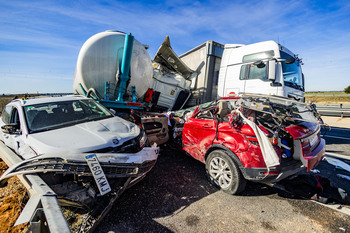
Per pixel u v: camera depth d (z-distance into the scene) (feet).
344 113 38.58
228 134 9.88
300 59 22.12
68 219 7.18
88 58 17.48
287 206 8.97
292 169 8.84
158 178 11.74
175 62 23.41
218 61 24.54
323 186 9.68
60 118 11.02
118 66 18.11
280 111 11.41
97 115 12.50
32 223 4.45
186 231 7.39
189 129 13.04
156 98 23.56
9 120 12.58
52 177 7.18
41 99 12.30
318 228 7.51
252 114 9.66
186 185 10.89
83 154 7.54
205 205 9.02
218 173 10.39
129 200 9.41
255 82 19.71
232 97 12.19
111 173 7.95
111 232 7.30
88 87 18.26
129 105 18.33
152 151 9.87
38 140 8.54
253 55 20.20
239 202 9.27
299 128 9.27
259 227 7.60
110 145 8.62
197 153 12.34
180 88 25.81
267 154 8.27
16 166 6.99
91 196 7.50
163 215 8.31
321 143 10.57
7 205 9.00
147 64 20.47
